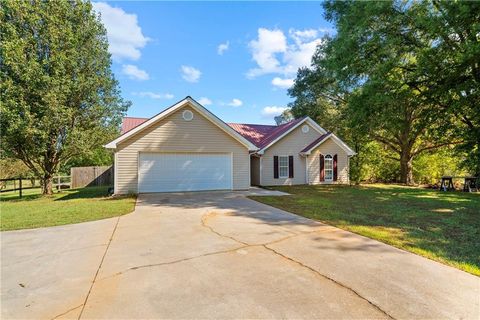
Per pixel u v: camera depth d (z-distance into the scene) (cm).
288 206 889
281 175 1788
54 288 328
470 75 1052
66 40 1347
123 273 367
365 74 1382
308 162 1841
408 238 513
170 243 496
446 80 1080
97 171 2077
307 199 1059
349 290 312
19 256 438
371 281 334
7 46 1192
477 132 1123
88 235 558
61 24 1348
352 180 1808
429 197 1148
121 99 1594
